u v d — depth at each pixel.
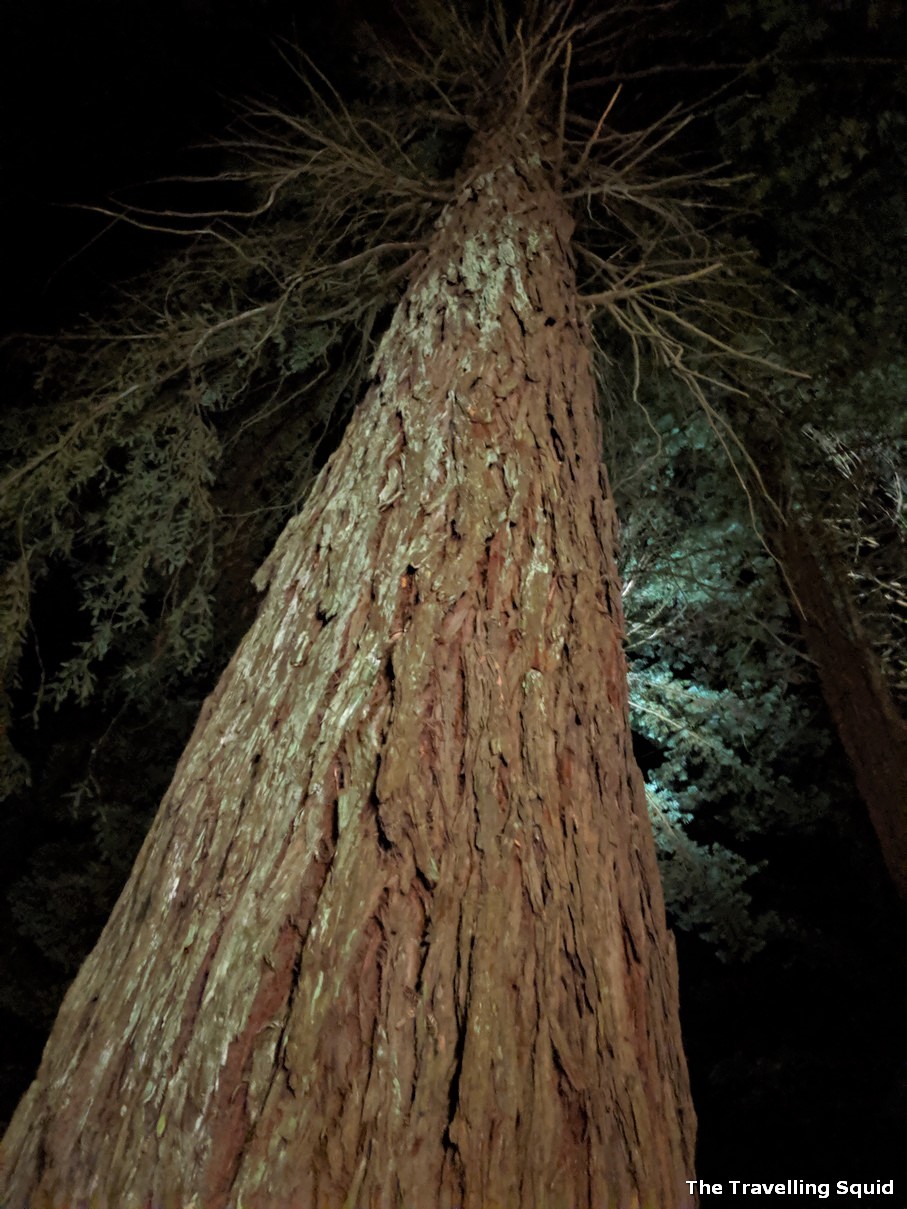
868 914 5.75
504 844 1.38
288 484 4.54
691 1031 5.97
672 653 5.53
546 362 2.25
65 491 3.15
